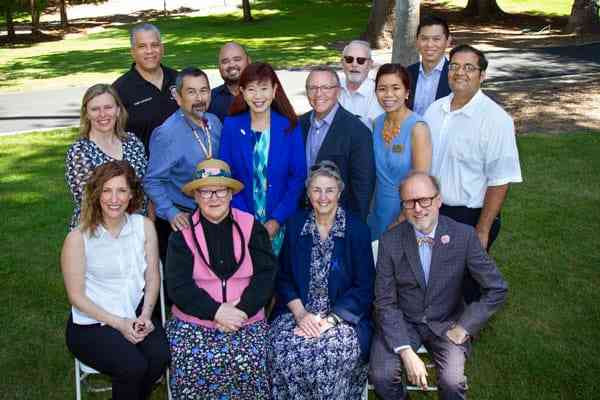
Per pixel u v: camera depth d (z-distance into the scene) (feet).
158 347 11.76
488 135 12.98
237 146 13.57
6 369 13.94
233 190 12.05
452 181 13.52
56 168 28.86
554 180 24.29
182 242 12.04
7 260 19.49
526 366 13.51
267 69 13.05
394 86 13.30
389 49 64.75
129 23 112.27
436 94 15.90
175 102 16.38
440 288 11.78
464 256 11.68
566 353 13.87
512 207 21.95
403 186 11.54
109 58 69.10
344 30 80.94
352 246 12.33
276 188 13.64
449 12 89.10
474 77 12.80
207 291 12.10
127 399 11.57
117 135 13.85
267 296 12.03
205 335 11.76
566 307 15.70
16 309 16.53
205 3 130.62
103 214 11.91
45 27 112.16
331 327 11.81
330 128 13.83
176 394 11.79
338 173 12.27
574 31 66.69
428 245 11.86
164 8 123.54
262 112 13.50
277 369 11.54
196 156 14.02
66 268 11.84
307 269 12.40
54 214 23.38
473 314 11.55
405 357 11.35
